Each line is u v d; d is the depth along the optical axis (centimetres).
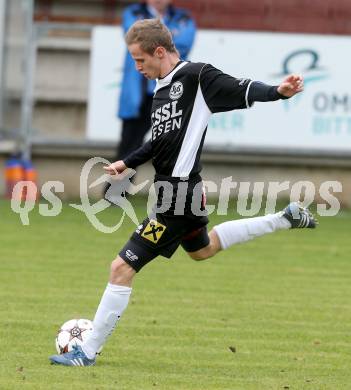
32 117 5750
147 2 5059
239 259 4153
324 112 5444
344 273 3900
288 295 3456
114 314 2400
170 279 3688
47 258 4009
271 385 2273
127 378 2302
